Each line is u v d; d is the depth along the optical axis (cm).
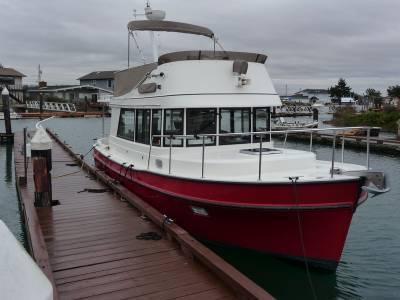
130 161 960
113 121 1138
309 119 5478
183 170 735
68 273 532
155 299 464
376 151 2531
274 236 651
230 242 698
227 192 642
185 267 549
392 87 6719
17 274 147
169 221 684
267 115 859
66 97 7044
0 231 158
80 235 678
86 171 1323
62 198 937
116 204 880
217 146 798
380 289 679
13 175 1750
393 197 1314
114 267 550
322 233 626
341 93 9488
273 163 691
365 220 1084
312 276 661
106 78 7081
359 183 585
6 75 7281
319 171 691
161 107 802
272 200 612
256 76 830
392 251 855
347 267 768
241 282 461
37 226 664
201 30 1004
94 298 466
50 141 866
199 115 784
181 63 784
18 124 4300
